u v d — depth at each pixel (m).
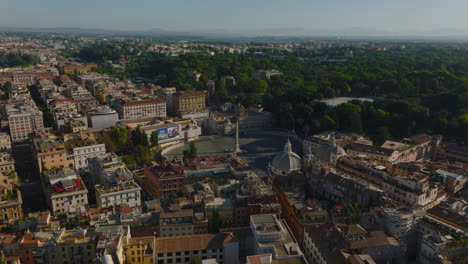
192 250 188.88
